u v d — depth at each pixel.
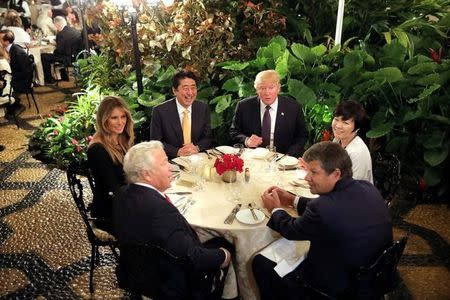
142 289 1.69
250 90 3.95
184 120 3.12
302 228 1.68
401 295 2.43
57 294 2.44
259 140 2.97
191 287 1.75
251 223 1.92
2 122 5.62
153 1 4.41
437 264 2.73
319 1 4.95
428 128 3.63
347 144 2.43
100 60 5.22
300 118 3.26
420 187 3.54
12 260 2.75
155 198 1.66
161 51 4.55
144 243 1.57
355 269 1.63
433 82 3.42
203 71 4.38
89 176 2.45
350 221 1.58
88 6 5.52
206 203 2.13
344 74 3.84
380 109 3.75
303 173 2.45
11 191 3.72
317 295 1.75
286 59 3.73
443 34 4.46
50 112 5.88
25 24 8.79
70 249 2.88
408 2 5.06
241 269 2.04
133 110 4.25
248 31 4.68
